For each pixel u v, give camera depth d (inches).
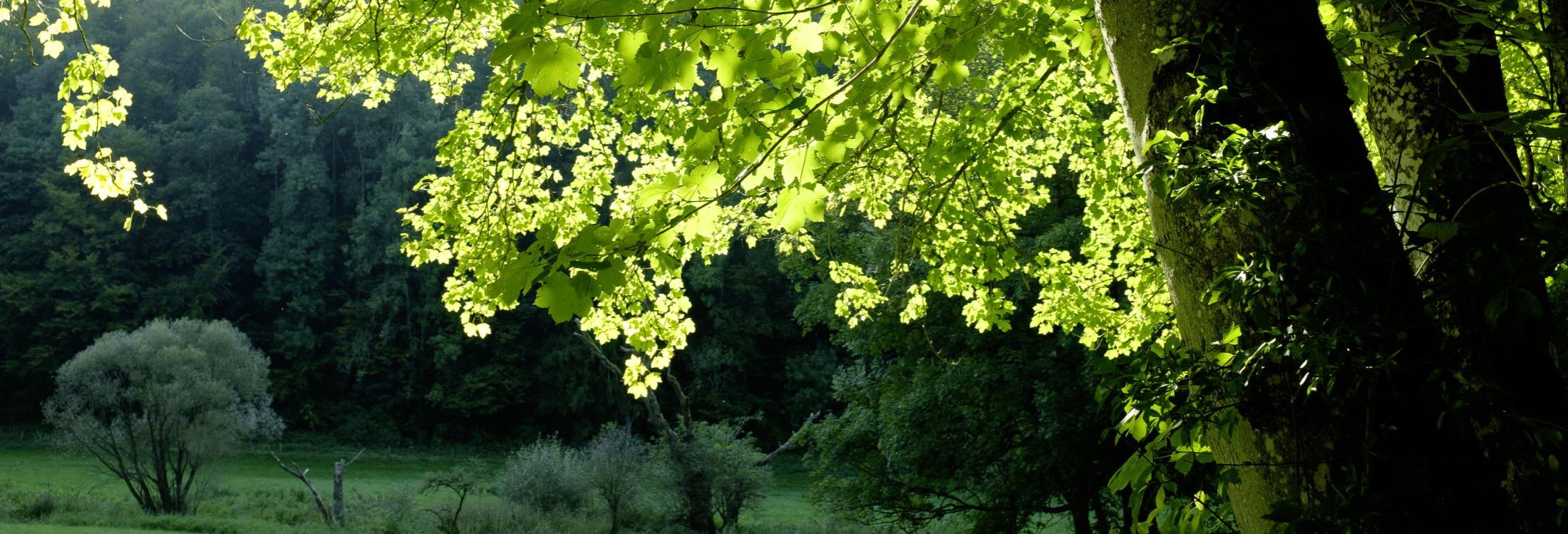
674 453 887.1
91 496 1039.6
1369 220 74.3
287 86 210.7
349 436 1931.6
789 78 103.6
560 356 1908.2
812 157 111.5
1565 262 67.0
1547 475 67.2
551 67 84.3
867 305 268.7
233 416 1067.3
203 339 1119.0
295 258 2103.8
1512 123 71.6
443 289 2090.3
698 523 882.1
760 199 217.9
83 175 154.1
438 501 1046.4
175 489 1034.1
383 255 2087.8
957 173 221.0
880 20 118.3
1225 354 76.9
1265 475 77.7
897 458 554.9
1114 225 259.4
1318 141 76.6
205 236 2190.0
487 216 209.6
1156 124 84.5
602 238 97.3
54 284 1996.8
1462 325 73.5
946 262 253.9
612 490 864.3
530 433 1979.6
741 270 1963.6
